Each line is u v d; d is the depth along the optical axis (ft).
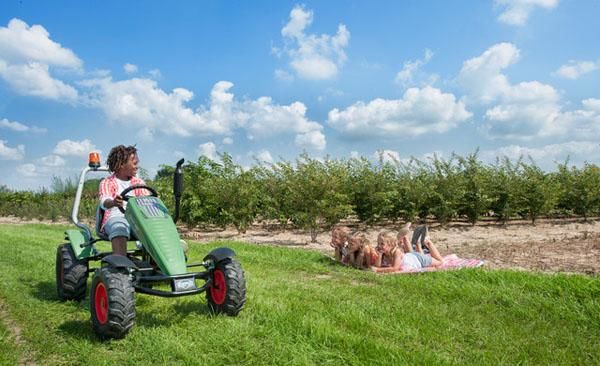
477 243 40.70
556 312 18.31
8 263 30.63
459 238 44.98
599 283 20.98
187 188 47.44
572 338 15.75
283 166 44.55
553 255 33.01
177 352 14.08
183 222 50.19
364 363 13.26
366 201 50.96
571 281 21.58
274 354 13.93
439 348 14.96
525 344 15.21
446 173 52.90
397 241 29.55
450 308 19.22
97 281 15.97
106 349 14.94
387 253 28.07
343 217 46.68
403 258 28.22
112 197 20.17
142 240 17.57
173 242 17.30
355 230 50.60
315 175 42.06
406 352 13.97
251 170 48.67
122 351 14.71
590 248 36.01
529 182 55.67
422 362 13.37
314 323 16.21
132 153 20.75
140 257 22.30
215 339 15.02
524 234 48.29
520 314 18.42
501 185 54.90
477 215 53.67
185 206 47.70
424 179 52.70
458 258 30.27
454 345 15.30
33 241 42.06
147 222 17.62
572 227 55.16
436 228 52.42
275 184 49.11
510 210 54.70
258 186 48.96
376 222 53.62
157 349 14.32
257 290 22.00
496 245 38.73
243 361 13.62
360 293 22.02
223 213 46.06
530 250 35.45
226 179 46.50
